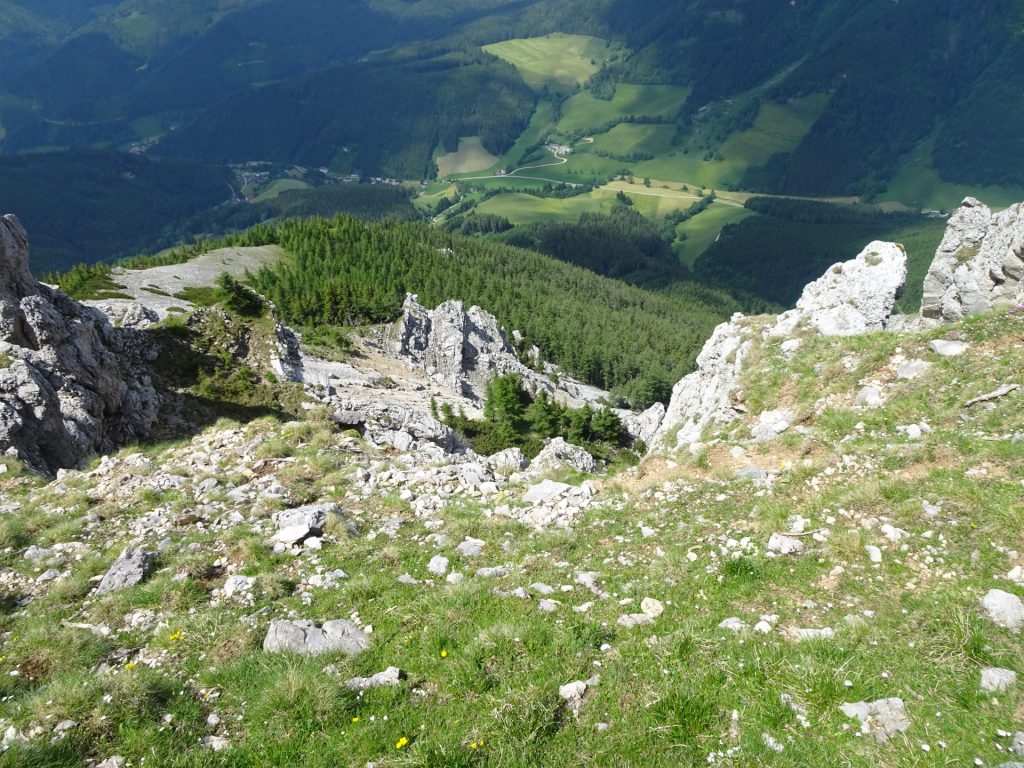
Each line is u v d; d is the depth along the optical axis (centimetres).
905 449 1474
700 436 2766
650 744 812
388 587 1256
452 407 7975
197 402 3706
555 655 985
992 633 891
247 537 1504
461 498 1845
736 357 3644
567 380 14300
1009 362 1730
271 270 15300
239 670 993
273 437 2423
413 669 993
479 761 798
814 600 1069
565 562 1340
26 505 1794
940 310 3675
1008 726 743
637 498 1652
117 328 3866
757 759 764
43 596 1302
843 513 1301
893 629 954
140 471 2105
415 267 18525
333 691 916
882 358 2200
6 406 2409
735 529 1370
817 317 3500
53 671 1020
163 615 1190
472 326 11719
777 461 1773
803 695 845
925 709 794
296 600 1227
